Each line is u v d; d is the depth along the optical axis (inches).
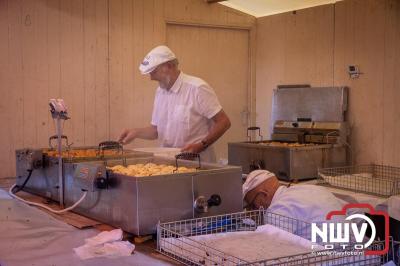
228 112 201.2
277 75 194.2
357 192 114.7
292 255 54.9
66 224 80.1
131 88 176.9
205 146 118.0
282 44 191.5
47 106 161.3
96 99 170.2
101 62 170.6
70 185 91.1
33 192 108.2
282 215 75.4
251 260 58.1
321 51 175.8
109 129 173.3
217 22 193.5
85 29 167.0
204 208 73.6
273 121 184.5
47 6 159.8
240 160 150.6
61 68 163.3
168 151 114.4
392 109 153.8
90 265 60.7
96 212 81.4
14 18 154.3
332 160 149.4
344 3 167.2
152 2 179.5
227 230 74.7
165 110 128.6
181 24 187.9
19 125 156.8
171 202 71.6
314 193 80.7
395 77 152.7
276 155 139.2
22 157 109.7
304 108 173.3
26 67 157.2
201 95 122.4
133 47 176.4
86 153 109.0
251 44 202.2
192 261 58.2
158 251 65.6
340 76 169.2
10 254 65.5
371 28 159.2
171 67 124.0
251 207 86.4
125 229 72.6
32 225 79.7
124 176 72.0
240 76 202.2
